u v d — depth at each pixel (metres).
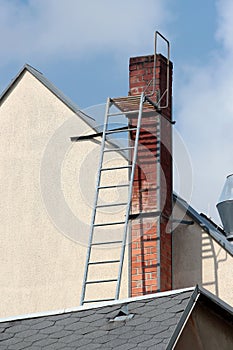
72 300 19.53
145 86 20.14
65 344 13.29
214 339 13.71
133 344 12.76
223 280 19.27
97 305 14.21
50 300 19.70
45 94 21.23
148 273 18.67
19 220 20.59
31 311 19.75
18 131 21.22
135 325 13.29
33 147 21.00
